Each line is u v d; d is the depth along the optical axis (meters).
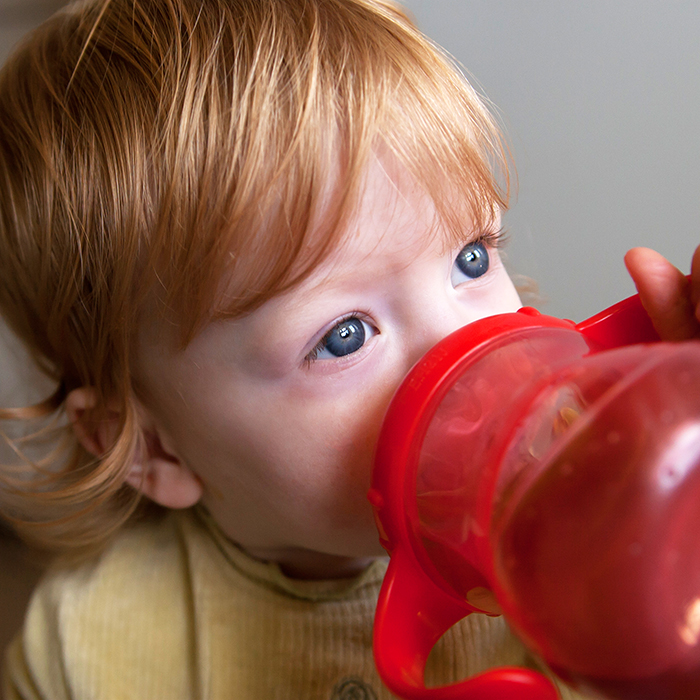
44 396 1.12
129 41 0.63
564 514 0.33
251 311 0.56
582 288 0.99
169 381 0.64
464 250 0.62
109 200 0.60
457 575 0.47
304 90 0.55
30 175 0.65
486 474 0.41
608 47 0.88
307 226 0.54
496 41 0.93
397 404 0.48
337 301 0.56
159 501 0.76
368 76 0.56
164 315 0.60
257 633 0.76
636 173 0.91
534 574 0.34
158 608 0.80
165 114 0.58
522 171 0.95
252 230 0.55
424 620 0.49
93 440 0.76
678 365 0.34
